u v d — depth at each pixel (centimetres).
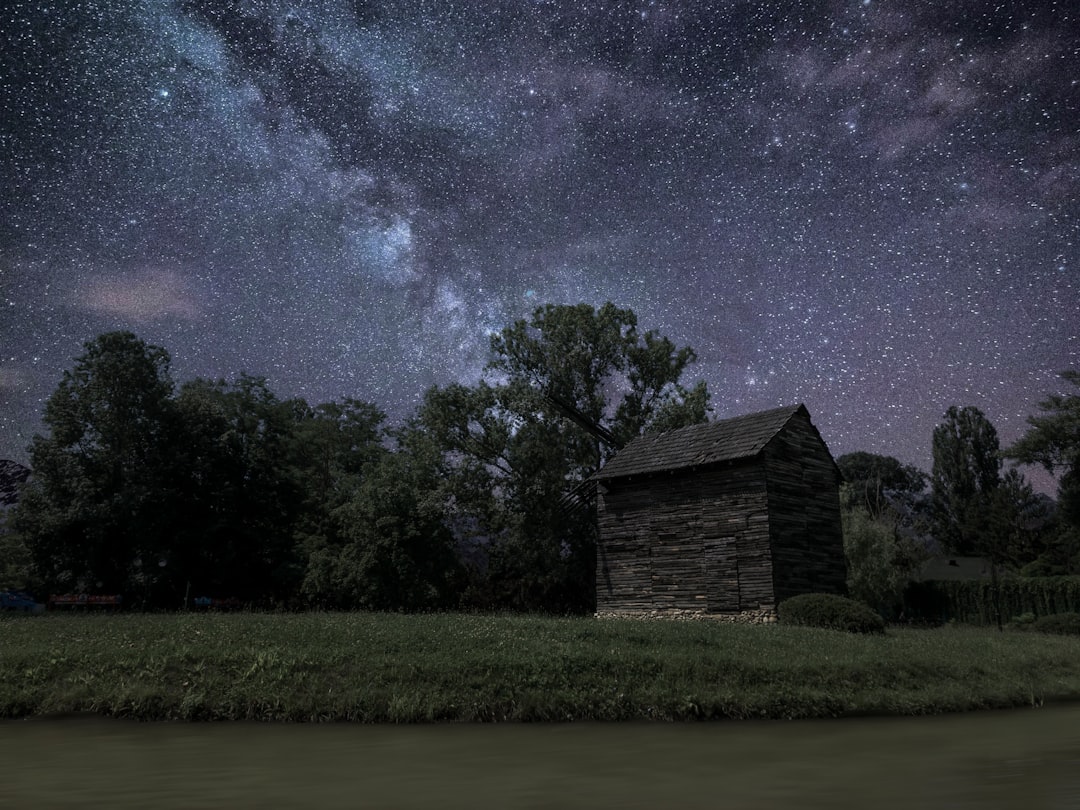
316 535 4662
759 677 1245
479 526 4466
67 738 895
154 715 1045
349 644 1348
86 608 4169
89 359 4616
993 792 605
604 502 3328
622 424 5044
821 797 591
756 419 3089
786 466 2881
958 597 4647
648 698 1121
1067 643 2211
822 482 3005
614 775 684
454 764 735
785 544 2755
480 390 4503
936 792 604
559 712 1068
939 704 1222
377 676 1156
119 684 1134
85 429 4569
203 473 4656
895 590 4103
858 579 3922
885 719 1094
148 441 4641
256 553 4800
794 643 1628
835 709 1149
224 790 616
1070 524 5475
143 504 4356
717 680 1217
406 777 673
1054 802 571
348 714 1043
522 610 4162
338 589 3859
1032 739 912
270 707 1059
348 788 627
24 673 1180
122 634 1505
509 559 4322
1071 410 4916
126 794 601
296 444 5556
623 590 3169
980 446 7650
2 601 4438
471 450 4434
